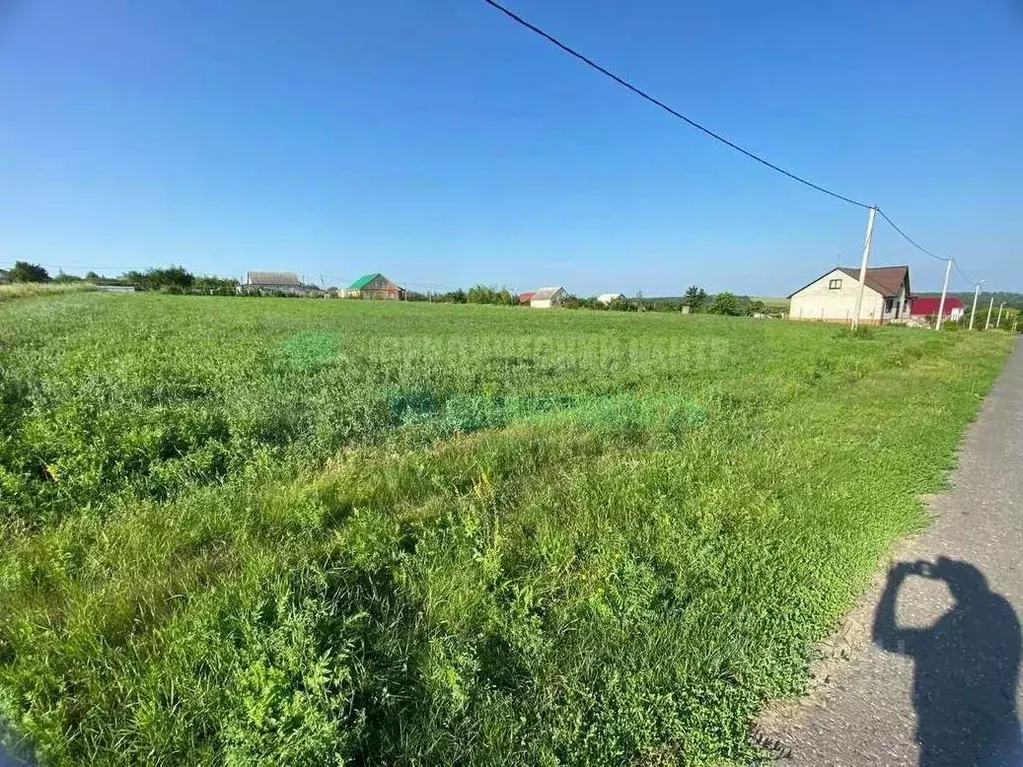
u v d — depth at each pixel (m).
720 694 2.46
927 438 6.91
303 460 4.90
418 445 5.66
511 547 3.40
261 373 8.80
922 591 3.39
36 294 39.06
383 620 2.71
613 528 3.70
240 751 1.91
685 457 5.29
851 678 2.62
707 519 3.83
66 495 3.94
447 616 2.73
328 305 45.56
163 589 2.84
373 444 5.64
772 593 3.16
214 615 2.45
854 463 5.60
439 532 3.54
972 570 3.66
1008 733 2.29
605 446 5.88
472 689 2.32
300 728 1.94
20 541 3.36
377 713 2.22
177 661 2.28
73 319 19.72
